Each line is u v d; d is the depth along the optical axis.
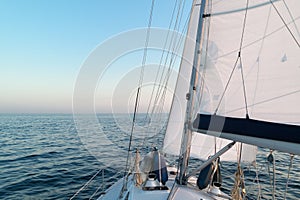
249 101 2.11
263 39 2.16
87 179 7.33
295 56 1.95
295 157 9.13
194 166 3.36
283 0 2.07
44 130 23.20
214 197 2.38
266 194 5.57
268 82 2.05
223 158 3.43
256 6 2.22
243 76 2.20
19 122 40.56
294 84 1.92
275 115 1.93
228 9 2.37
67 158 10.38
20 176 8.08
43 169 8.84
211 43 2.43
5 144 15.33
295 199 5.33
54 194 6.32
